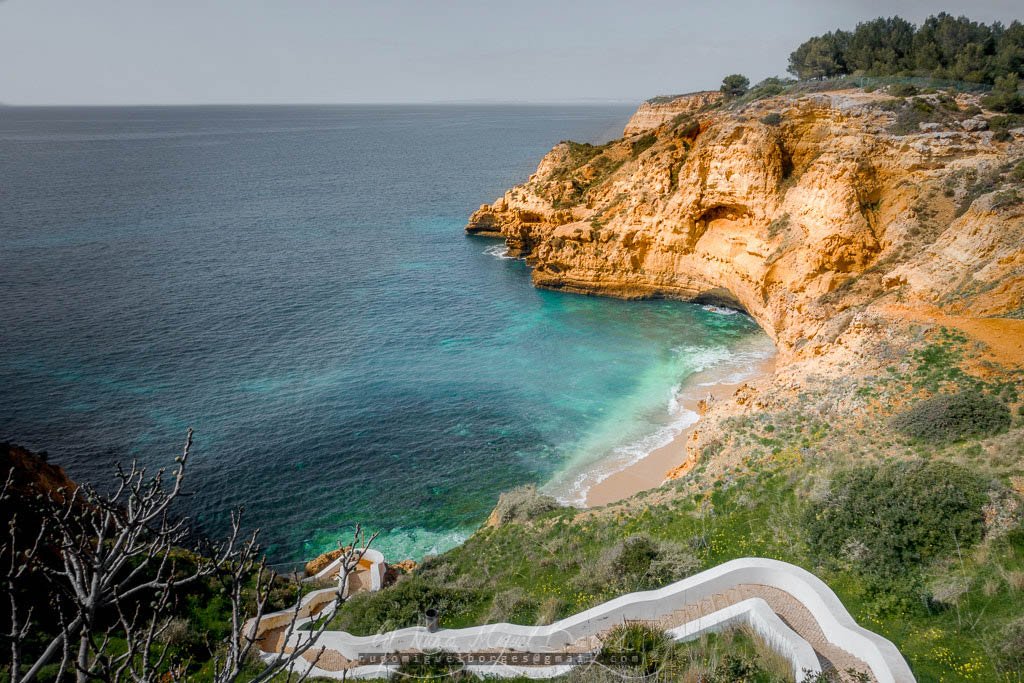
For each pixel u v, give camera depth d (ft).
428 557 100.37
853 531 73.77
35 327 201.05
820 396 120.26
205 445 143.33
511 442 147.02
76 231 324.60
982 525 69.36
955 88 207.82
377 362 187.62
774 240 193.88
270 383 173.17
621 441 145.38
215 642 70.03
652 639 59.41
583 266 247.70
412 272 277.23
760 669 53.88
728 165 206.28
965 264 129.80
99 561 25.99
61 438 142.82
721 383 170.19
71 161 617.62
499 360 189.47
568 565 81.92
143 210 385.70
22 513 76.48
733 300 222.69
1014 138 170.71
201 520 120.88
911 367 113.60
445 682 59.93
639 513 93.40
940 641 56.13
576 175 296.71
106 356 184.44
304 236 336.08
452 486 132.05
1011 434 86.53
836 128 193.47
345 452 143.02
